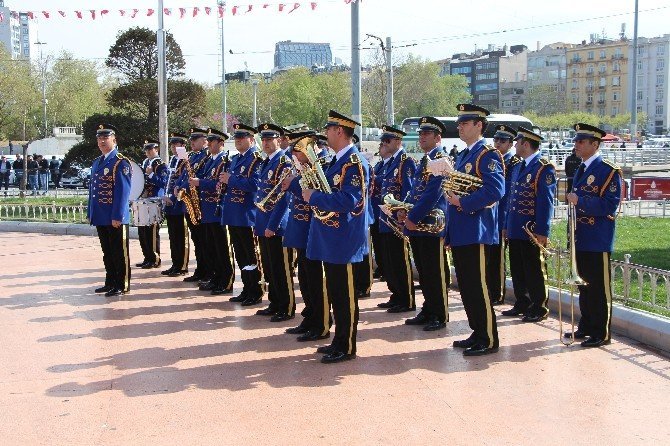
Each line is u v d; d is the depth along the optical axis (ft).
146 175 40.34
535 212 26.73
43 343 24.80
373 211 32.17
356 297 22.67
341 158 22.48
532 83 365.20
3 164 108.58
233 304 30.81
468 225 22.98
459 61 396.37
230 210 30.37
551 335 25.32
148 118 78.18
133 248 47.42
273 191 26.58
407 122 125.39
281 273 27.73
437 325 26.40
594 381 20.40
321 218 22.39
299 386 20.27
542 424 17.48
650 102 342.44
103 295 32.60
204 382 20.66
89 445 16.57
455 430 17.20
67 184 113.29
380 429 17.29
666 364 21.85
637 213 63.00
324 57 438.81
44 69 199.00
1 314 29.07
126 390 20.06
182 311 29.45
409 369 21.71
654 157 125.08
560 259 28.19
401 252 28.94
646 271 26.20
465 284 23.21
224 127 142.72
